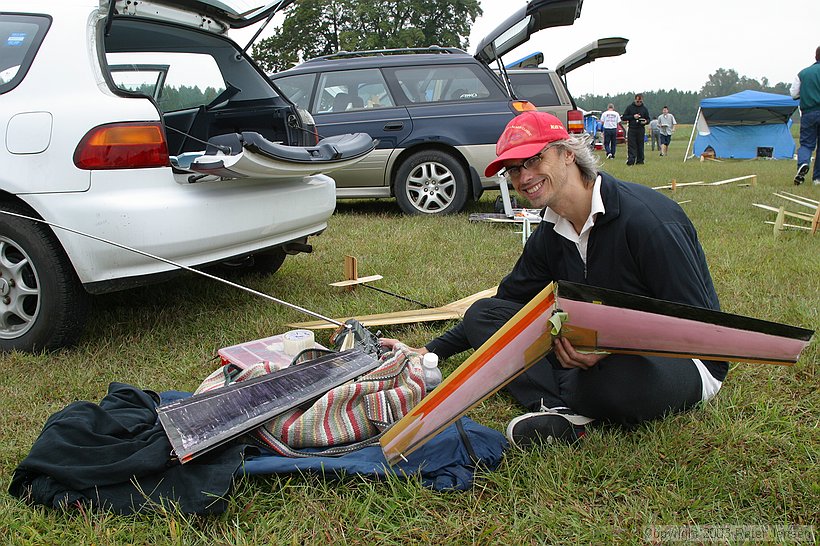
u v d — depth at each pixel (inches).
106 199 108.3
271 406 80.9
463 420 86.5
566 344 72.0
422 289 159.9
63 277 112.9
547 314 68.0
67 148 108.0
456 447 78.9
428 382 86.8
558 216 84.9
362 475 74.4
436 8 1455.5
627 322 67.0
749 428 84.4
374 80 274.5
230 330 131.7
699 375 84.4
